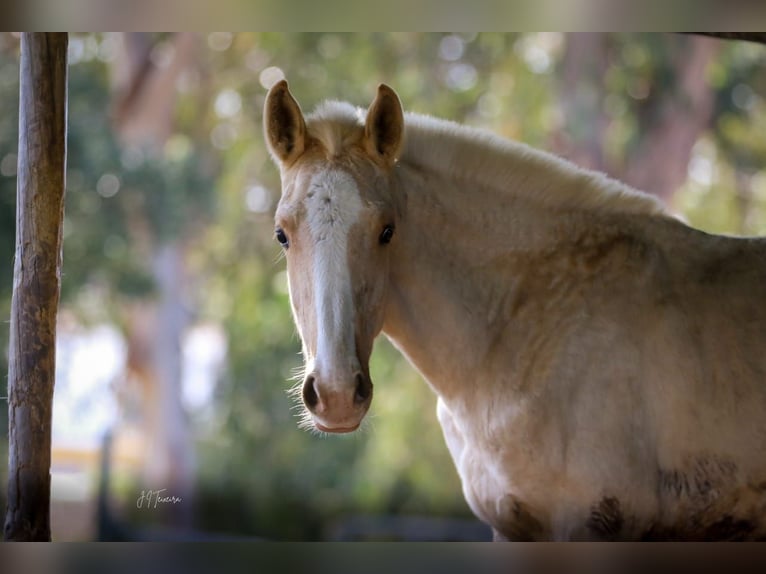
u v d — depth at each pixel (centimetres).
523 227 566
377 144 516
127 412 2339
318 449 2167
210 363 2512
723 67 2197
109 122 2130
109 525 1517
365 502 2095
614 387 534
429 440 1988
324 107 540
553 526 546
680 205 2197
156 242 2142
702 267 561
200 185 2170
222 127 2383
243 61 2344
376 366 2008
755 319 547
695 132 2152
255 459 2211
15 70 1975
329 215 491
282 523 2139
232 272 2298
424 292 557
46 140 546
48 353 548
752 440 536
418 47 2219
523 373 545
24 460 541
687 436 538
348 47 2233
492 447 550
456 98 2231
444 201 560
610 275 555
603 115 2105
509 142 580
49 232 548
